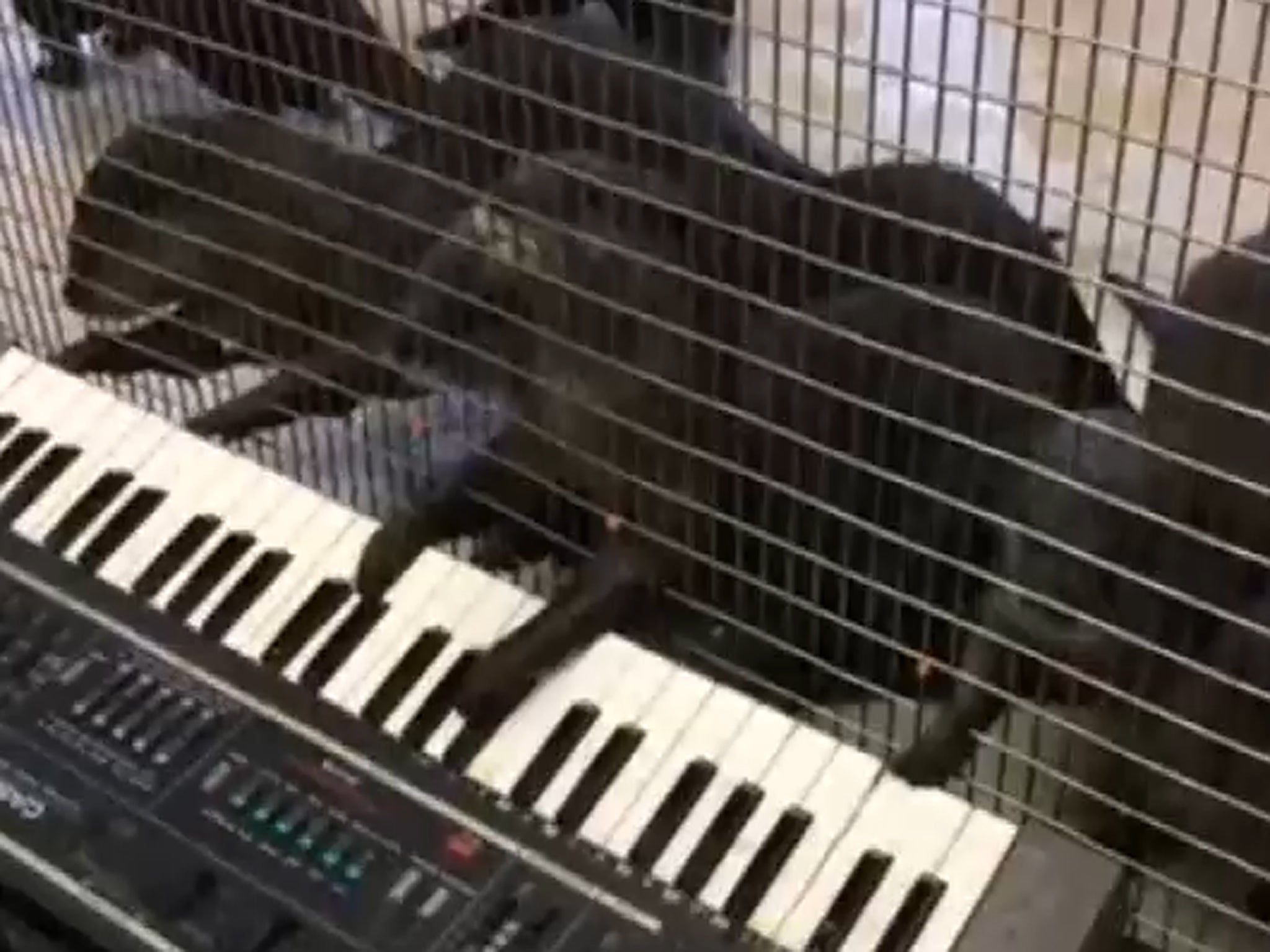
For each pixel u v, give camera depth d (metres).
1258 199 0.88
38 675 0.95
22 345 1.16
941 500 0.82
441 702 0.92
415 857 0.87
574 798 0.88
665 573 0.95
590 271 0.88
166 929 0.86
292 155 1.00
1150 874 0.85
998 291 0.84
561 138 0.91
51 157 1.13
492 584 0.96
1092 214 0.86
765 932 0.83
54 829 0.89
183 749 0.92
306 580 0.98
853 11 0.90
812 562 0.90
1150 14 0.88
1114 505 0.79
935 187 0.83
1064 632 0.84
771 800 0.87
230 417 1.10
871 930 0.83
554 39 0.87
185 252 1.07
